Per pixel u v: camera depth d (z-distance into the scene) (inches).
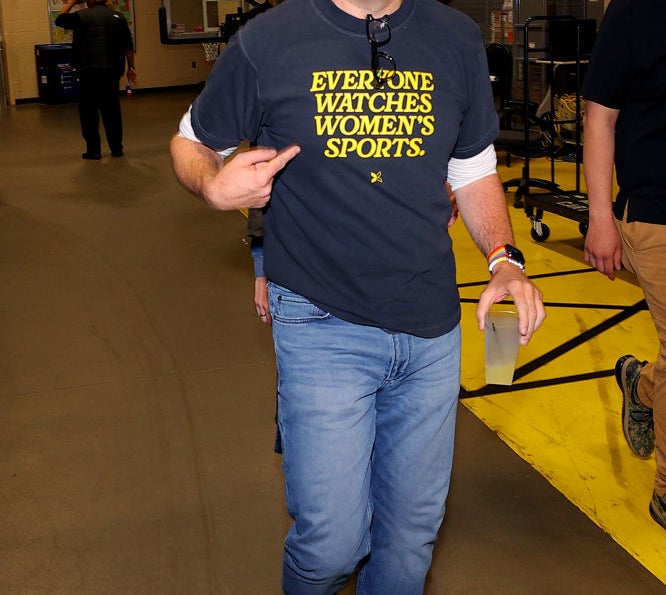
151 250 231.1
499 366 94.0
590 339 163.8
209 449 126.9
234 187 64.3
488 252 76.6
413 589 78.5
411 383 73.5
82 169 347.9
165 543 104.8
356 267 69.7
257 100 69.5
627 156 98.0
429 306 71.7
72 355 161.6
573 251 220.8
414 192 69.6
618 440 127.6
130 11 582.6
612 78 97.3
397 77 68.2
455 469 120.3
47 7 552.7
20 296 195.3
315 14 68.2
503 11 360.8
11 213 274.7
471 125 74.9
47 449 127.2
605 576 98.0
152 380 150.4
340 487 70.6
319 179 68.7
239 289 197.9
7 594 95.6
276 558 102.0
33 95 560.4
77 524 108.7
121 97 578.2
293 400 71.0
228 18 377.4
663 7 92.7
